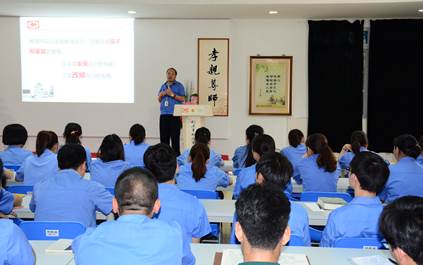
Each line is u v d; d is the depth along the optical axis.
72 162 2.63
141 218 1.50
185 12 7.00
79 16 7.34
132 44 7.46
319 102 7.55
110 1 6.40
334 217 2.20
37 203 2.57
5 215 2.58
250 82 7.69
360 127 7.53
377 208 2.15
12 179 3.73
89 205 2.57
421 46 7.37
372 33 7.39
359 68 7.46
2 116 7.55
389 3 6.30
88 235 1.49
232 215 2.73
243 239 1.27
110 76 7.51
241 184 3.15
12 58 7.48
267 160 2.32
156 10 6.86
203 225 2.31
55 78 7.51
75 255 1.51
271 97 7.70
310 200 3.22
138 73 7.50
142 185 1.54
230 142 7.74
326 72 7.51
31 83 7.52
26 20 7.43
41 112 7.54
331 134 7.57
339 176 4.19
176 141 7.05
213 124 7.60
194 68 7.51
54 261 1.82
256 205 1.25
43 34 7.45
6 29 7.44
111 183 3.40
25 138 4.28
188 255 1.66
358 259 1.83
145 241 1.44
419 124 7.45
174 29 7.46
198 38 7.46
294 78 7.69
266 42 7.64
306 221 2.18
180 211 2.22
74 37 7.46
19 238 1.56
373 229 2.13
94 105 7.53
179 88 7.02
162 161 2.27
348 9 6.73
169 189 2.26
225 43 7.45
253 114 7.73
